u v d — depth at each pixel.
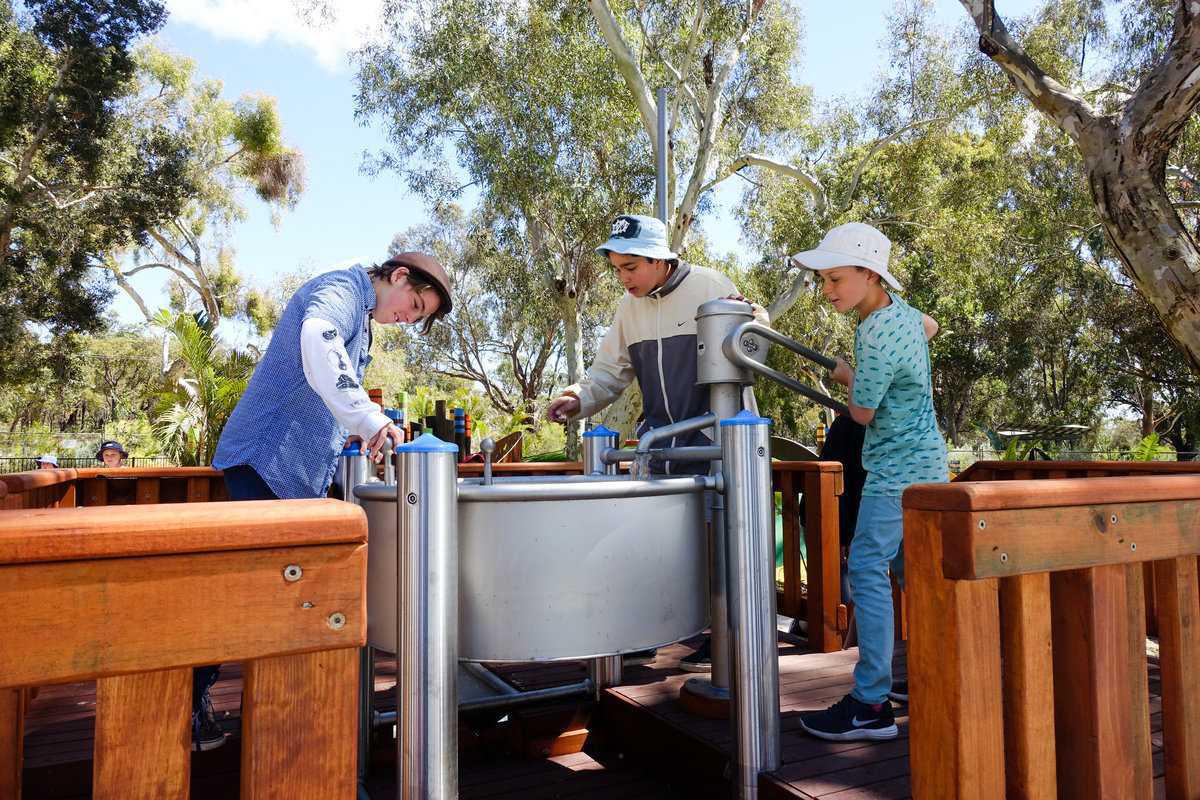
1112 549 1.09
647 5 12.92
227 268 28.72
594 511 1.38
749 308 2.07
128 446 13.37
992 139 15.19
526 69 12.33
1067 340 20.75
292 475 1.77
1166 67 5.79
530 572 1.35
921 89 14.86
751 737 1.57
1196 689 1.19
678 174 14.48
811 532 2.82
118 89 15.31
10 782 0.80
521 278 14.16
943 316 18.70
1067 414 23.02
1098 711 1.05
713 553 2.01
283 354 1.78
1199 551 1.21
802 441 21.16
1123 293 19.03
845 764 1.62
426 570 1.24
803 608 3.07
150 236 24.42
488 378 25.44
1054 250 18.19
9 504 1.88
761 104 14.09
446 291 1.94
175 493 3.52
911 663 1.02
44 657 0.65
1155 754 1.68
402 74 13.02
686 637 1.51
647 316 2.45
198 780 1.82
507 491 1.34
